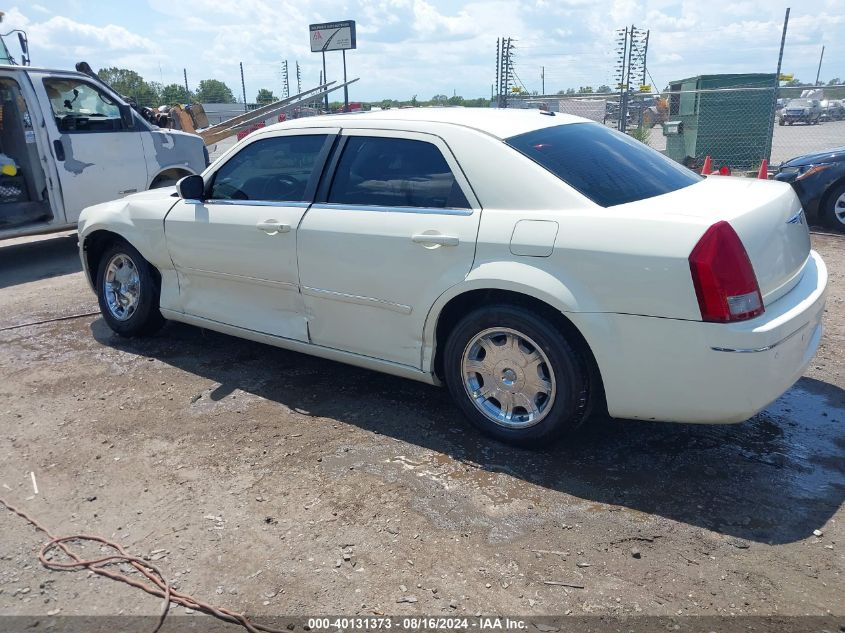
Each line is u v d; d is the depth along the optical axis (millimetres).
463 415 4047
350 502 3217
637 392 3184
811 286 3402
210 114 23094
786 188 3633
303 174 4242
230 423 4051
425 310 3680
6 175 7883
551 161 3494
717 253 2898
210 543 2967
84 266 5594
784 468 3402
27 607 2637
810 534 2900
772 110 13172
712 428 3809
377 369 4078
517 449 3635
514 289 3311
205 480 3453
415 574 2732
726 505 3109
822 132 22156
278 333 4469
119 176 8727
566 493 3236
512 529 2984
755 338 2902
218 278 4695
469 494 3250
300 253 4129
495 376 3590
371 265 3826
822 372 4492
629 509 3102
